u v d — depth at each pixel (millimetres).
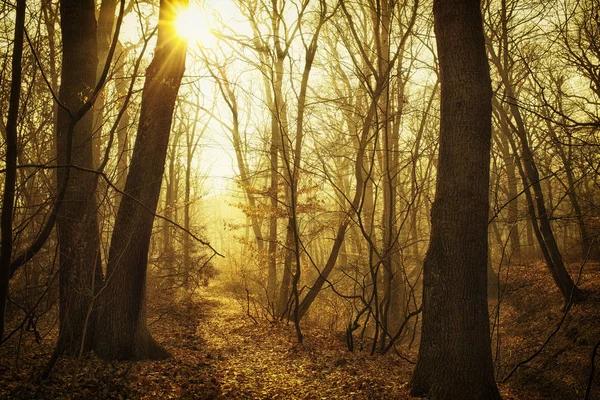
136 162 8516
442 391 6516
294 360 9852
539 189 15586
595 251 19672
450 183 6762
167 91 8602
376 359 10625
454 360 6527
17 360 6543
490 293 20469
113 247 8305
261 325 13805
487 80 6871
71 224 7836
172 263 17453
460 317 6547
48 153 8430
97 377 6758
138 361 8164
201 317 15234
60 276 8070
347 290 20781
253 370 8852
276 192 14750
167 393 6715
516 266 20828
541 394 11688
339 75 19453
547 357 13008
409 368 10117
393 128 16906
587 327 13266
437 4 7031
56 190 7820
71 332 7793
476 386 6449
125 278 8219
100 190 8383
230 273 19484
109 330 8070
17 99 4652
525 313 16750
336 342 12344
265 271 21062
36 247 6566
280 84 17828
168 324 13547
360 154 13438
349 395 7223
